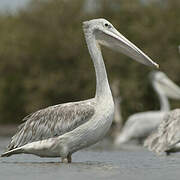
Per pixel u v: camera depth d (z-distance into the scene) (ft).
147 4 137.59
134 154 50.42
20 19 146.41
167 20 134.41
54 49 142.51
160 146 48.55
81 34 138.82
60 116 38.06
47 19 141.49
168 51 131.13
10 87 150.61
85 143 38.09
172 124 48.65
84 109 37.70
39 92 140.46
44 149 38.14
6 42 146.92
